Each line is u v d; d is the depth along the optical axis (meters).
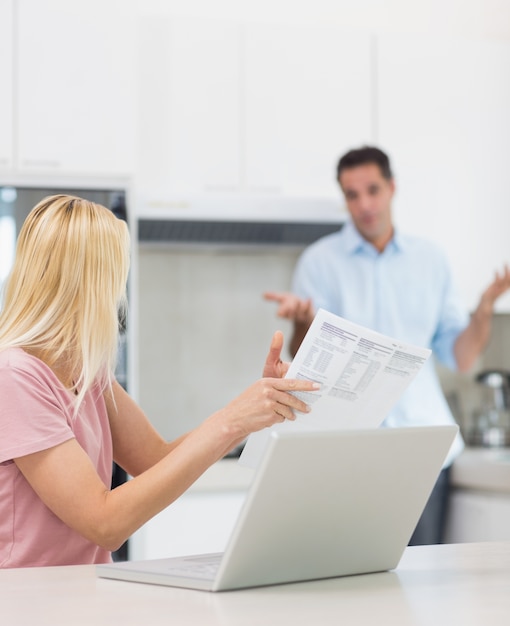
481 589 1.04
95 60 2.92
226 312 3.65
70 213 1.41
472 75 3.49
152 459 1.60
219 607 0.94
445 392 3.81
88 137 2.91
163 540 2.87
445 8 3.75
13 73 2.88
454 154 3.46
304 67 3.30
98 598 0.99
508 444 3.67
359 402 1.22
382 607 0.94
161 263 3.59
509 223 3.51
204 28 3.21
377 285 3.30
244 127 3.24
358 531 1.12
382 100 3.38
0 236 2.82
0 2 2.87
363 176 3.19
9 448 1.29
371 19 3.68
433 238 3.43
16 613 0.91
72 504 1.27
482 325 3.18
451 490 3.19
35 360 1.36
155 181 3.16
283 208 3.26
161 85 3.17
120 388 1.61
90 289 1.40
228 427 1.21
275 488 0.99
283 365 1.40
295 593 1.02
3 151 2.86
